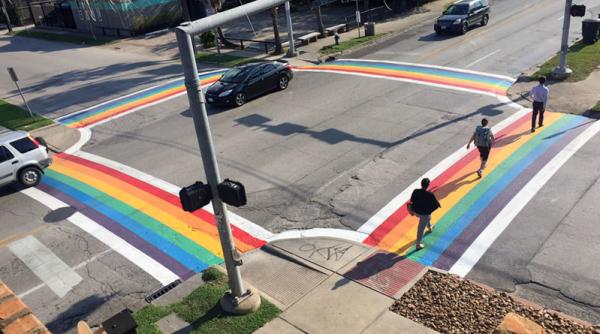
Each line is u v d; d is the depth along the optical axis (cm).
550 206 1141
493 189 1238
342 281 948
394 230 1123
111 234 1221
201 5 4266
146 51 3419
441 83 2061
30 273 1097
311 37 2980
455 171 1346
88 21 4388
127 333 591
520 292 891
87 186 1493
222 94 1989
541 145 1444
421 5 3784
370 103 1917
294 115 1878
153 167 1576
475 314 819
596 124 1545
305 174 1416
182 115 2041
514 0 3584
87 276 1067
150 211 1309
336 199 1274
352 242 1087
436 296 877
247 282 980
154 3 4097
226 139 1716
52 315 961
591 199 1148
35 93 2669
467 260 993
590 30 2298
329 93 2088
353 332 809
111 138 1883
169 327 866
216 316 879
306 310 877
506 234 1061
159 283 1024
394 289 908
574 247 993
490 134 1241
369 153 1502
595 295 866
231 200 784
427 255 1022
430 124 1667
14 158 1484
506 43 2533
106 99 2392
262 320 859
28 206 1405
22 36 4797
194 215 1273
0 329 444
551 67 2066
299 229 1167
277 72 2166
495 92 1908
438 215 1158
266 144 1642
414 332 791
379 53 2630
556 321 791
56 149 1831
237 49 3047
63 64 3319
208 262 1080
